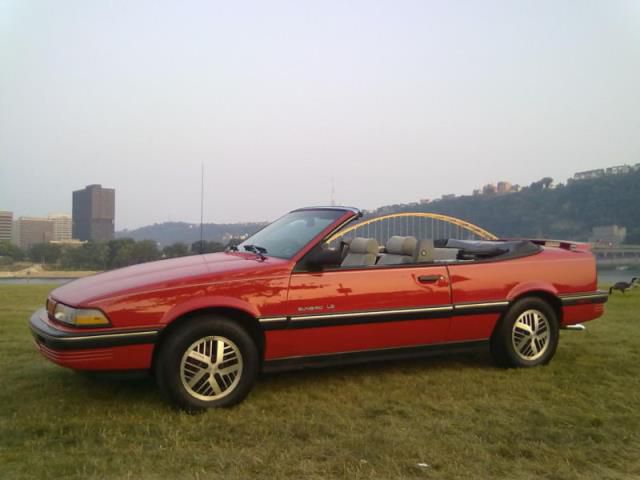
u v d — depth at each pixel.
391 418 4.21
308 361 4.78
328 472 3.28
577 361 6.02
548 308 5.82
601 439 3.86
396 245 6.08
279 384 5.09
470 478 3.25
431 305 5.18
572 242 6.34
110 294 4.17
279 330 4.57
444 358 6.10
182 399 4.24
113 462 3.37
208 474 3.22
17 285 21.06
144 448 3.60
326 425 4.02
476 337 5.50
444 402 4.62
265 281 4.54
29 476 3.16
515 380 5.26
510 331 5.61
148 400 4.58
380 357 5.09
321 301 4.71
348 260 5.96
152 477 3.17
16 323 8.28
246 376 4.46
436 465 3.41
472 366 5.78
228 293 4.41
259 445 3.66
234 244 5.99
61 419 4.12
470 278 5.41
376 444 3.68
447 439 3.80
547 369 5.66
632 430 4.04
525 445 3.71
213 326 4.33
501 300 5.53
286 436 3.83
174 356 4.22
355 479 3.19
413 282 5.11
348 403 4.58
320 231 4.87
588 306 6.04
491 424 4.11
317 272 4.75
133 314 4.15
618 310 10.76
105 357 4.09
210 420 4.12
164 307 4.23
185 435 3.83
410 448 3.62
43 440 3.71
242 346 4.44
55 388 4.88
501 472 3.33
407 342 5.17
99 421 4.09
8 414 4.24
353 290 4.85
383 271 5.02
